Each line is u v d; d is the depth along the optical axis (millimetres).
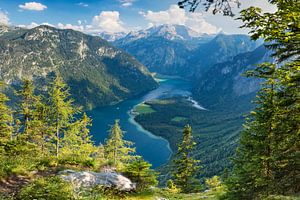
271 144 19047
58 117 34125
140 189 18406
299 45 9328
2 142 21906
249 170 20109
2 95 31250
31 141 36438
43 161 18469
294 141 15188
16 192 13469
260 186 19969
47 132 34531
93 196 13914
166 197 21328
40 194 11859
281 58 10430
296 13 8016
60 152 35156
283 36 8391
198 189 44781
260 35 8422
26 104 36594
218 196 24875
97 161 21641
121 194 16812
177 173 45312
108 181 17250
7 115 31062
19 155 21141
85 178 16703
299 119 11789
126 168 19641
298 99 11812
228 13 7543
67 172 17391
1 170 15234
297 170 18219
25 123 36031
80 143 36969
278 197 12953
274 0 8891
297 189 17812
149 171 19234
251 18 8523
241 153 22578
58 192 12078
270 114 18188
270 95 17984
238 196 20891
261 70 13812
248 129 21547
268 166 19422
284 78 10750
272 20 8359
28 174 16141
